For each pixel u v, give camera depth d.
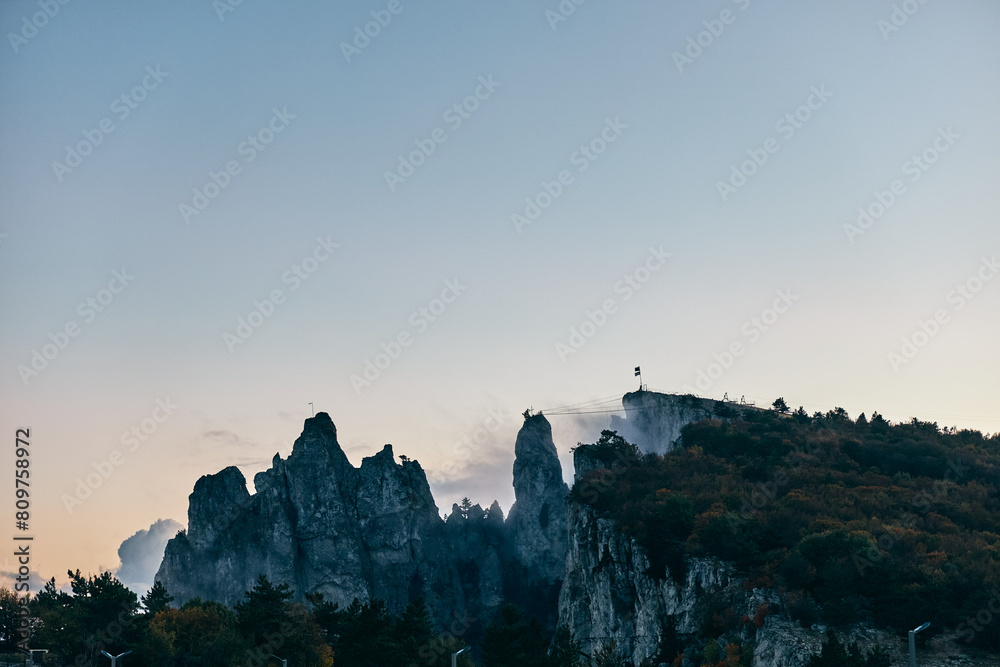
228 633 148.00
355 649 139.75
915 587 132.12
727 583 151.75
